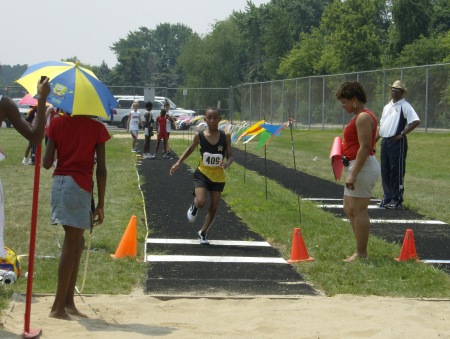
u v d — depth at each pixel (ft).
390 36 212.02
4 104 19.97
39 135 20.52
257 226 41.88
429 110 106.01
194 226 42.24
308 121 143.13
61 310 23.40
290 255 35.09
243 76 317.42
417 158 89.86
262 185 61.98
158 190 58.18
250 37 319.68
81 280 28.96
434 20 213.05
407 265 32.09
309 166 83.05
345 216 46.83
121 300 26.27
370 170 32.73
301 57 235.40
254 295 27.68
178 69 406.21
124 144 115.34
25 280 28.48
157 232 40.11
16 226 40.29
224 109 206.80
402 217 47.37
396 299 27.12
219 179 37.29
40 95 20.45
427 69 106.11
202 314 24.72
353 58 207.10
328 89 135.54
